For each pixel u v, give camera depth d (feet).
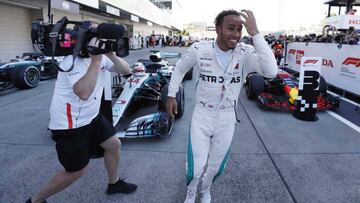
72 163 6.33
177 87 7.02
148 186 8.95
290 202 8.15
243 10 6.02
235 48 6.37
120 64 6.95
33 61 25.39
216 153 6.97
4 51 39.96
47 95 22.11
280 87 19.44
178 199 8.26
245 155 11.21
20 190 8.75
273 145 12.24
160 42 123.65
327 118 16.16
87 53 5.87
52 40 5.90
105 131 7.29
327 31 44.80
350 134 13.60
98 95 6.72
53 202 8.09
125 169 10.05
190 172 6.84
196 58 6.53
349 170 10.01
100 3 51.24
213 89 6.48
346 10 49.57
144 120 12.21
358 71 20.17
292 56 33.45
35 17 45.09
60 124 6.12
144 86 16.15
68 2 37.47
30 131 14.01
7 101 20.27
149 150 11.66
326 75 25.03
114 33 5.50
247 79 21.13
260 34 6.02
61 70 5.78
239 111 17.57
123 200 8.20
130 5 72.33
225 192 8.61
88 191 8.66
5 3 39.34
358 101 20.52
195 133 6.77
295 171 9.93
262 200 8.23
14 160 10.83
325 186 8.99
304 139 12.94
